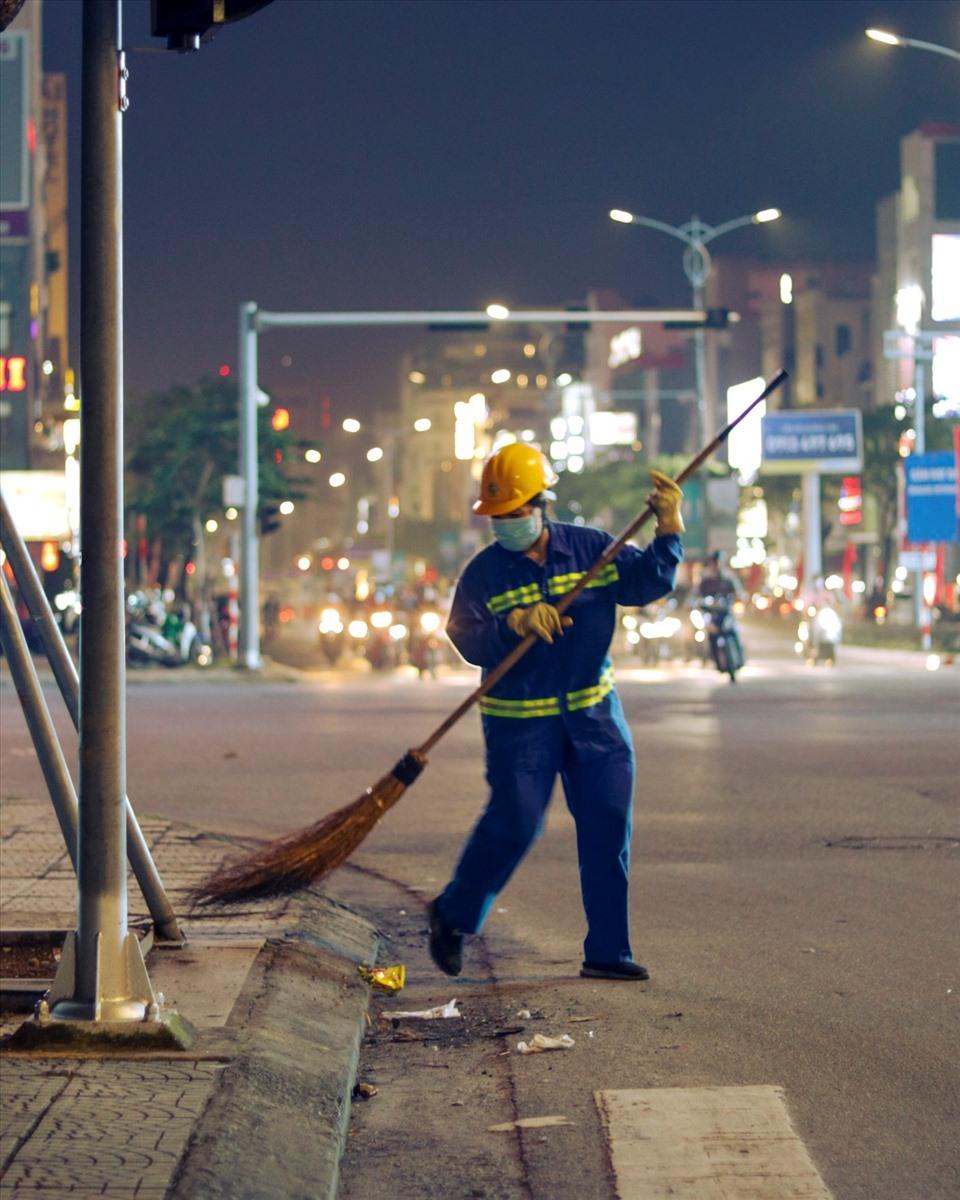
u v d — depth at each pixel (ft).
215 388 196.75
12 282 176.55
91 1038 20.83
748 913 32.68
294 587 497.05
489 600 27.04
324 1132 19.17
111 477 21.83
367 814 26.22
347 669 144.87
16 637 24.77
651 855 39.40
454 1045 24.12
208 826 44.14
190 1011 22.76
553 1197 18.19
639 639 137.49
